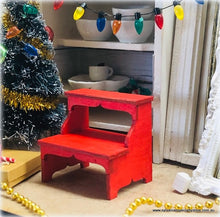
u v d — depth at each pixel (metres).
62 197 0.11
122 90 0.15
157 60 0.13
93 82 0.15
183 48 0.13
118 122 0.15
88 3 0.17
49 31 0.13
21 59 0.13
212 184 0.11
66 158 0.13
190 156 0.13
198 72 0.13
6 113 0.13
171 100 0.13
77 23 0.15
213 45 0.12
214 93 0.11
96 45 0.14
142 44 0.13
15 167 0.12
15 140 0.14
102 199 0.11
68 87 0.16
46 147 0.12
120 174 0.11
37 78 0.13
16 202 0.11
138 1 0.16
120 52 0.17
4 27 0.13
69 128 0.12
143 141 0.12
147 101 0.11
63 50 0.17
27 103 0.13
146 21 0.13
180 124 0.13
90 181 0.12
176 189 0.11
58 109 0.14
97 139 0.12
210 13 0.12
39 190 0.11
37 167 0.13
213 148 0.11
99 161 0.11
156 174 0.13
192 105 0.13
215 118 0.11
